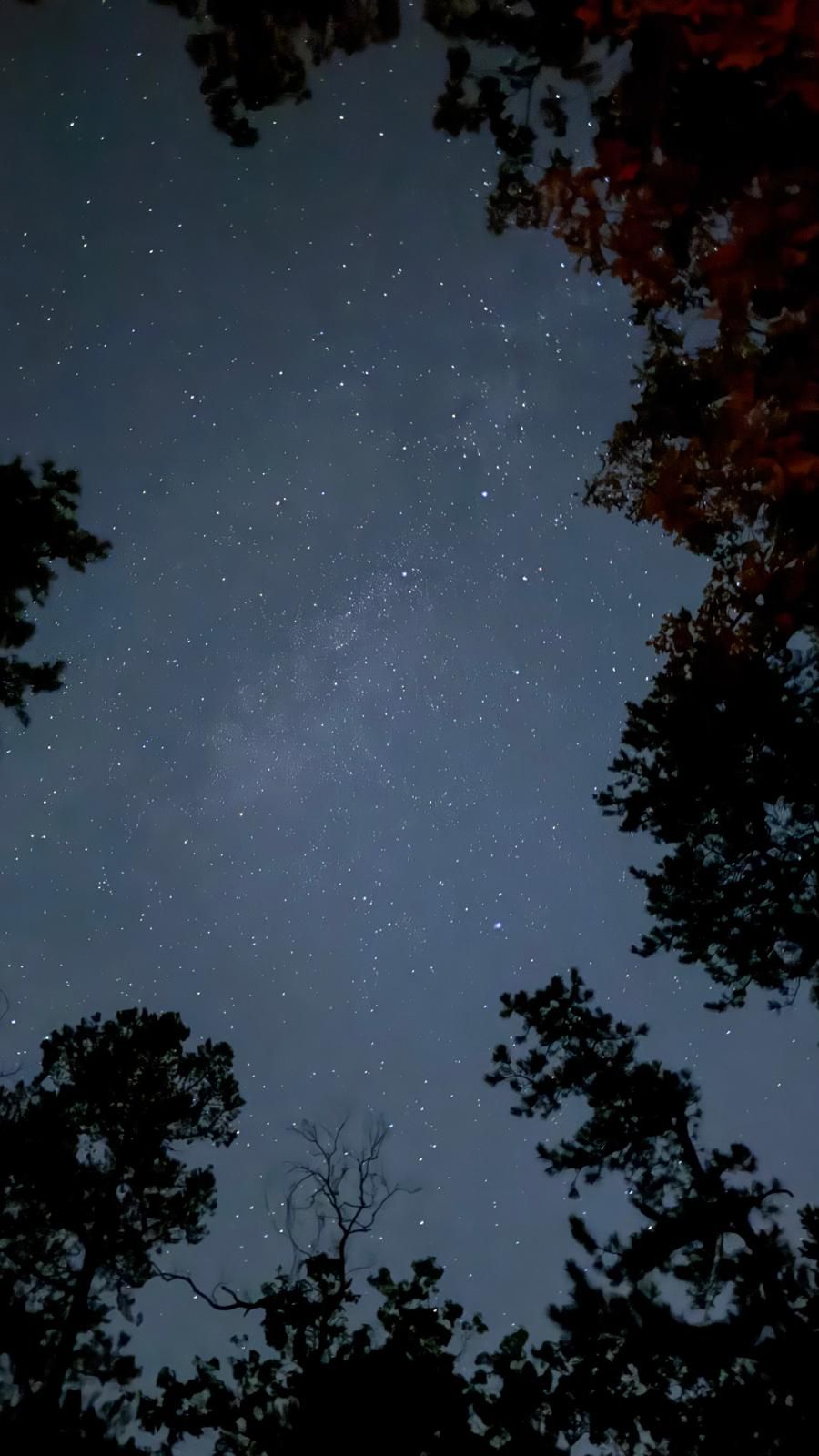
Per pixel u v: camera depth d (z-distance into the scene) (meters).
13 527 12.26
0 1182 12.62
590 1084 13.11
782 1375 10.47
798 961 12.47
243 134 8.55
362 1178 13.12
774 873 12.12
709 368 6.46
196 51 8.25
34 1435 11.02
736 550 7.29
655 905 12.83
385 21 8.13
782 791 11.59
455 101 8.30
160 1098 13.54
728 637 8.67
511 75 8.10
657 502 7.11
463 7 8.04
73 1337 12.23
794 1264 11.52
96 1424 11.42
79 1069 13.63
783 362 5.88
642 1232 11.73
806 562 7.04
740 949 12.49
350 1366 11.44
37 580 12.68
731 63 4.97
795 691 11.38
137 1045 13.69
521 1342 12.12
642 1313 11.27
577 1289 11.69
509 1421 11.30
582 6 5.98
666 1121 12.66
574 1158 13.08
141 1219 13.34
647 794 12.22
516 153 8.19
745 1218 11.67
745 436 6.10
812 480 6.02
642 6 5.32
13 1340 11.84
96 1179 13.13
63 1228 12.87
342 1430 10.93
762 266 5.56
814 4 4.67
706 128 5.98
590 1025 13.44
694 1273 12.05
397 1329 12.25
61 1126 12.98
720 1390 10.88
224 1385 11.77
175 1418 11.55
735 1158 12.30
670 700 11.61
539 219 8.17
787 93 5.59
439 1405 11.14
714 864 12.41
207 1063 14.16
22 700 13.05
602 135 6.47
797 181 5.53
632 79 6.04
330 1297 12.21
